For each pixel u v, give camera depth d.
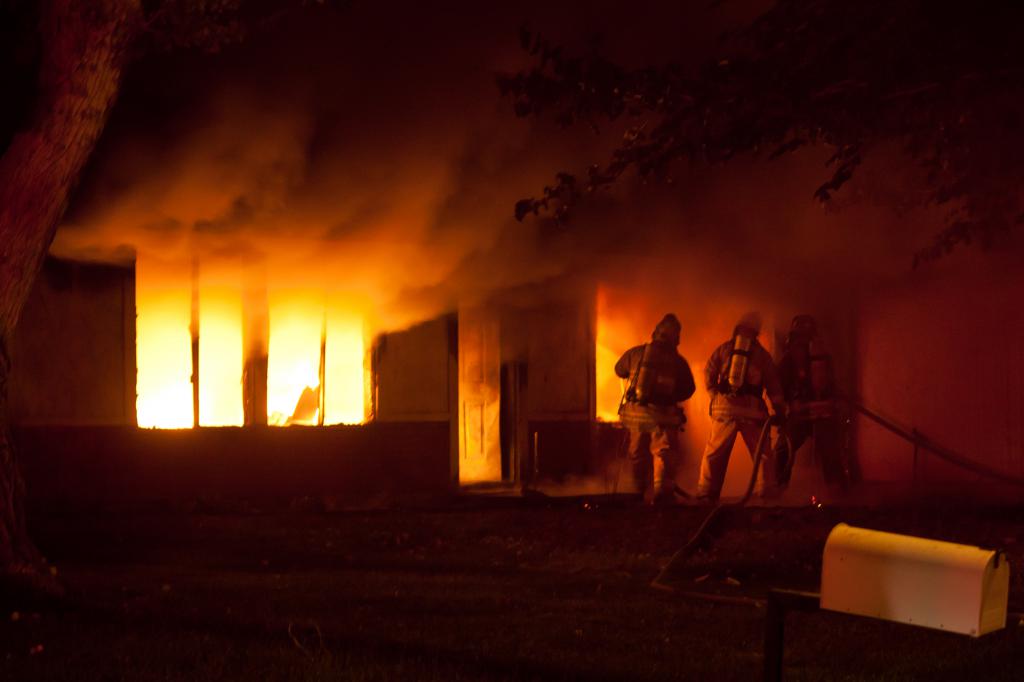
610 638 7.57
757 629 7.91
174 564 10.36
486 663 6.83
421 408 15.73
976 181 10.48
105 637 7.30
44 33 8.48
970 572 4.43
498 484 16.23
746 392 14.59
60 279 13.75
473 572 10.11
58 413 13.70
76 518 12.55
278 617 8.05
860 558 4.66
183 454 14.38
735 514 12.22
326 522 12.41
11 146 8.48
